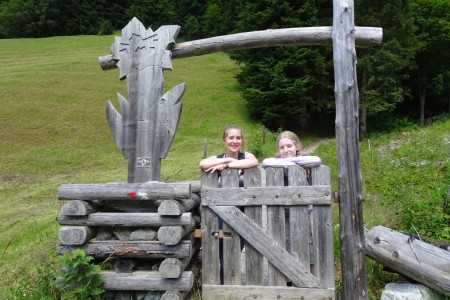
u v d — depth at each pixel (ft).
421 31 75.20
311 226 13.12
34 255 19.44
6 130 65.31
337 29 13.35
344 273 12.87
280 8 73.05
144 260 13.80
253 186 13.24
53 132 65.67
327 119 79.82
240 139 14.14
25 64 110.52
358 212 12.88
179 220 12.63
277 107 70.95
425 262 12.91
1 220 32.48
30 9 191.01
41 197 39.73
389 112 74.69
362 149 50.19
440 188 19.94
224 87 94.73
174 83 97.04
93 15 199.52
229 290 13.23
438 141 42.22
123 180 43.73
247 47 14.74
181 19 178.81
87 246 12.95
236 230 13.24
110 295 13.25
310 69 72.28
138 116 14.57
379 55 66.08
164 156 14.34
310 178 13.33
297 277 12.89
